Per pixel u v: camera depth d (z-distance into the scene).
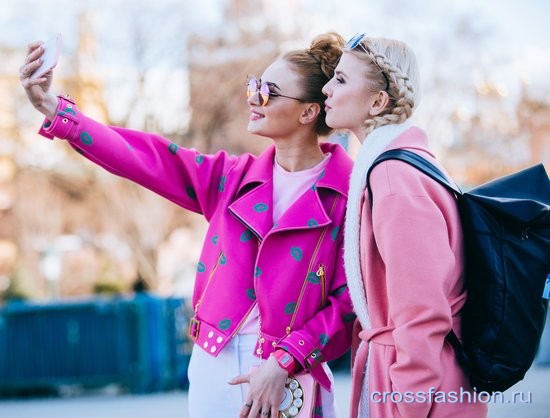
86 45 23.08
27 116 23.78
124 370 11.27
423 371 2.49
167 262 25.31
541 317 2.63
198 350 3.00
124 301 11.37
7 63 23.66
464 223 2.66
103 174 23.53
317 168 3.10
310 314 2.93
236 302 2.95
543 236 2.65
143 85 22.89
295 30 22.88
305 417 2.84
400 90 2.82
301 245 2.95
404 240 2.53
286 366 2.81
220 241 3.03
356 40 2.90
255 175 3.08
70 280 25.25
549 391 7.64
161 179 3.12
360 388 2.82
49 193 24.78
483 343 2.58
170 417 8.26
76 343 11.30
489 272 2.58
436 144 22.45
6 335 11.31
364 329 2.82
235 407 2.93
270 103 3.08
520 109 22.25
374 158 2.77
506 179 2.88
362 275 2.79
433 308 2.49
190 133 23.20
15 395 11.37
